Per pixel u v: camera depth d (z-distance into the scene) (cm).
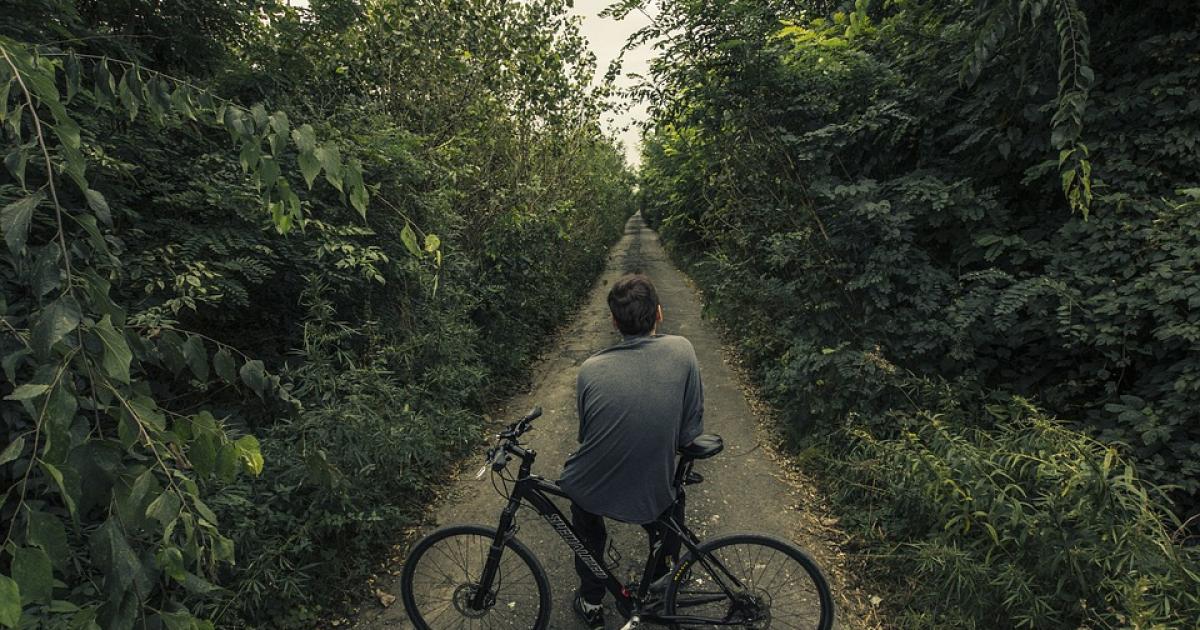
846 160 461
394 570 294
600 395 190
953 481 246
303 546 255
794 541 312
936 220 373
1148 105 313
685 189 807
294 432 292
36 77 79
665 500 197
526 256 779
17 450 76
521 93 706
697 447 198
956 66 386
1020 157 362
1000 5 319
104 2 328
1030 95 348
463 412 446
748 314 609
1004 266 369
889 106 409
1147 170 308
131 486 88
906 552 274
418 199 478
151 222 317
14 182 233
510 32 631
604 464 191
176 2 349
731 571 216
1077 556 209
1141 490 210
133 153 311
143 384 97
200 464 102
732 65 461
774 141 452
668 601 219
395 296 480
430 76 586
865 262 405
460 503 363
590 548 218
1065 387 329
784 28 490
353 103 496
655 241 2845
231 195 332
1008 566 221
